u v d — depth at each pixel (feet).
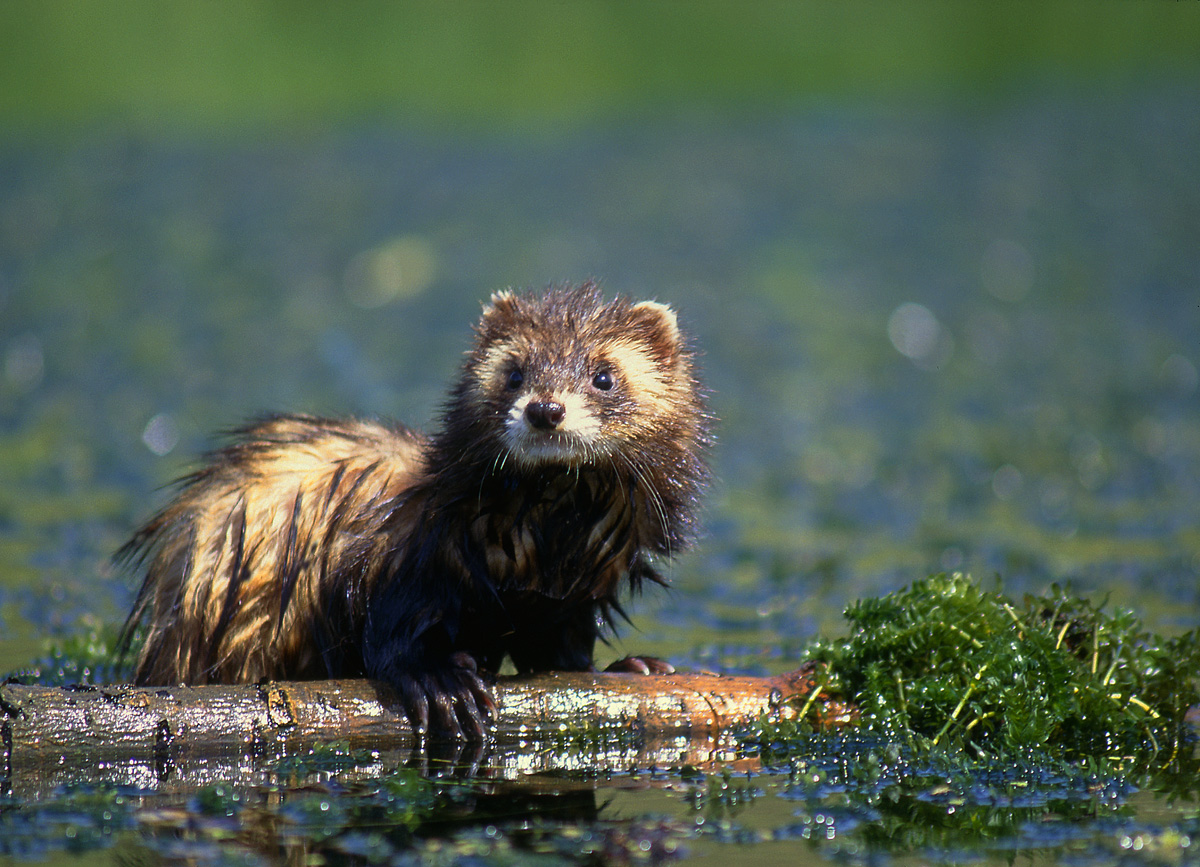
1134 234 96.68
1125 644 28.76
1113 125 124.36
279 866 20.54
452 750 26.53
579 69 134.72
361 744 26.40
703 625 37.47
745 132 121.60
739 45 143.13
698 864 20.92
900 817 23.09
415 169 107.24
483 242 89.76
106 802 23.15
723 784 24.67
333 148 112.98
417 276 84.17
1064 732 27.53
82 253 87.30
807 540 46.52
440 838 21.71
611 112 126.93
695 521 29.60
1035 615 29.07
